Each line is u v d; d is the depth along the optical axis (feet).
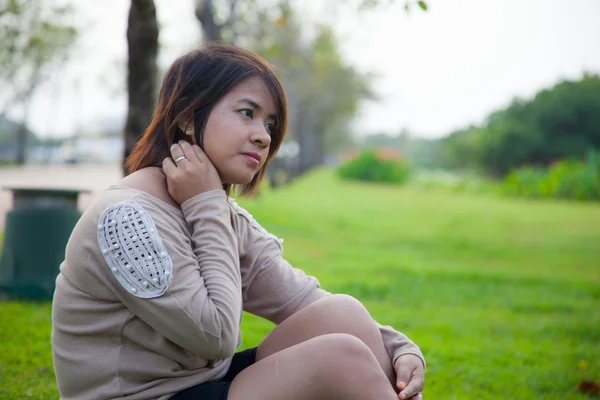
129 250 5.36
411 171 106.01
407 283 23.17
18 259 16.79
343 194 71.41
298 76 88.48
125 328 5.54
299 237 35.14
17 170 77.05
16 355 11.68
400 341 6.69
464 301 20.88
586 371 13.43
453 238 37.76
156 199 5.80
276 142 6.48
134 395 5.54
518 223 46.37
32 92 72.49
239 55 6.20
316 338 5.58
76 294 5.58
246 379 5.57
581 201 67.15
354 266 26.35
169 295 5.33
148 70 15.61
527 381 12.59
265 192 68.69
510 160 116.47
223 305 5.49
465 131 150.51
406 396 6.10
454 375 12.50
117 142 125.08
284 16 42.70
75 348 5.64
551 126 117.19
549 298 21.98
